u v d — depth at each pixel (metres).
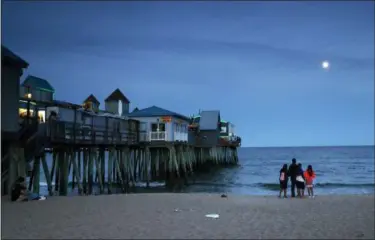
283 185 20.62
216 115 65.94
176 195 20.80
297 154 175.38
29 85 31.06
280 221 12.58
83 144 26.28
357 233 10.87
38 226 11.55
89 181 28.75
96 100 52.34
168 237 10.12
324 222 12.52
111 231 10.84
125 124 37.56
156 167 45.44
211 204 16.89
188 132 53.84
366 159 122.44
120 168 34.66
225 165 73.88
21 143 19.64
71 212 14.27
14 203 16.52
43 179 45.41
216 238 10.05
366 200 18.78
